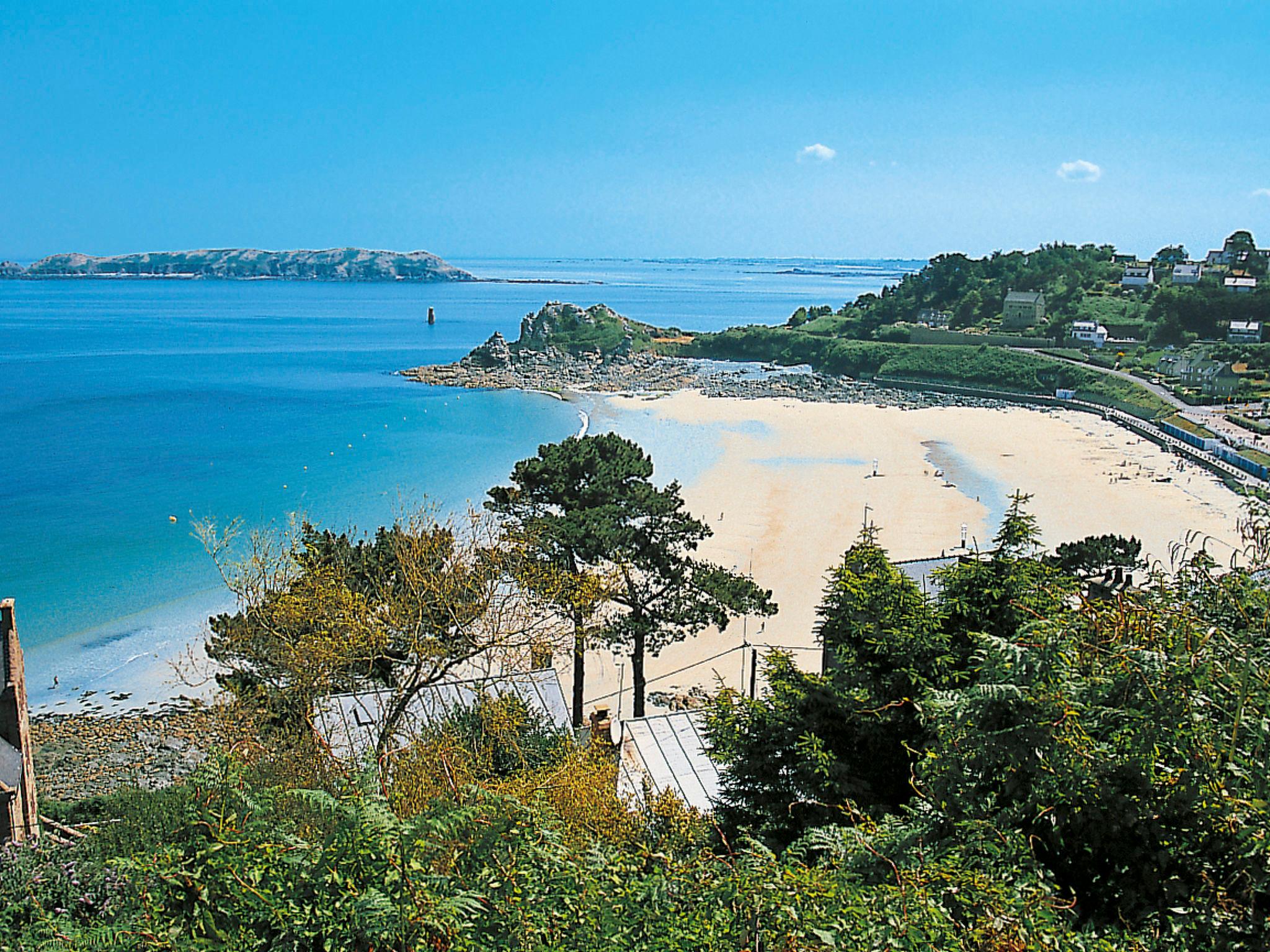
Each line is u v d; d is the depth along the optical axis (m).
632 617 39.28
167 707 46.41
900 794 15.77
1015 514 18.14
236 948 7.97
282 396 157.75
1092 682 9.95
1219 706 9.31
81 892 12.81
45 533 76.50
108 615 59.38
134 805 18.69
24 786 25.00
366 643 25.19
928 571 33.22
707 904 8.52
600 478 39.62
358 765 20.23
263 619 26.19
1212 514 85.06
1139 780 9.11
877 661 16.48
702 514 83.06
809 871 8.73
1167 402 148.38
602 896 8.86
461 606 27.11
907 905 8.05
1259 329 190.75
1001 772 9.85
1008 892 8.28
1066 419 145.75
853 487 94.19
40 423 129.12
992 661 10.16
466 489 94.75
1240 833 8.25
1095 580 31.39
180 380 174.75
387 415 140.88
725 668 50.38
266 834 9.11
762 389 171.62
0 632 25.89
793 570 67.94
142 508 84.56
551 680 33.12
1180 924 8.21
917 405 158.38
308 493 91.62
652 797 20.75
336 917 8.04
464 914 8.20
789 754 16.84
